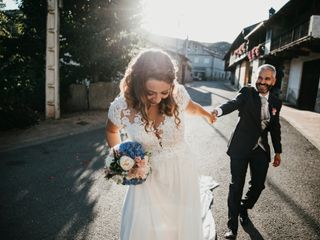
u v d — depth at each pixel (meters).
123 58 13.21
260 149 3.19
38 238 3.27
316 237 3.30
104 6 12.84
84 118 11.11
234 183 3.17
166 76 1.79
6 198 4.27
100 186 4.69
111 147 2.26
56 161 5.97
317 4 14.91
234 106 3.04
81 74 13.10
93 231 3.41
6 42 11.89
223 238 3.24
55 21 10.10
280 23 22.20
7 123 8.67
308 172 5.46
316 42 12.82
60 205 4.04
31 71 12.01
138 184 2.07
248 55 29.94
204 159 6.12
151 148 2.07
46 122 10.12
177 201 2.16
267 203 4.12
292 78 19.53
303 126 10.00
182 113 2.16
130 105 1.99
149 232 2.12
